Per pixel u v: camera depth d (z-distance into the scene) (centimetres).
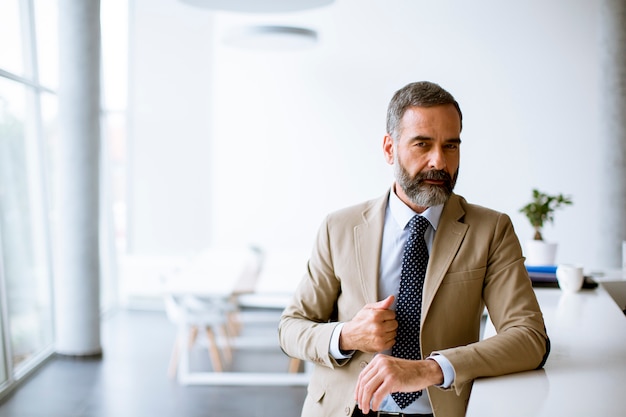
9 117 609
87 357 682
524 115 830
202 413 529
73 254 675
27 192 647
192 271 677
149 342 741
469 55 837
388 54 853
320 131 873
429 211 195
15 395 569
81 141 671
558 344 210
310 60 867
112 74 878
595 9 808
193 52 878
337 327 190
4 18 596
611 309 275
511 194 838
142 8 867
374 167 866
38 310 670
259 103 879
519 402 154
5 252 596
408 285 192
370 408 182
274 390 583
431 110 177
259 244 892
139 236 907
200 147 891
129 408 539
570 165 825
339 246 204
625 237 718
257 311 861
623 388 163
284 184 884
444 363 168
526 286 188
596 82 813
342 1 855
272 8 589
